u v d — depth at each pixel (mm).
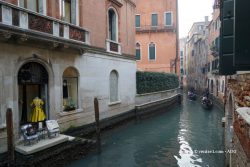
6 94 7770
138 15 29656
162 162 8820
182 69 65562
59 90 10047
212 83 28156
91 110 12086
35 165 6887
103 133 12688
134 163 8672
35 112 8820
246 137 3311
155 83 21000
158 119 17344
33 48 8766
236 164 4895
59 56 10047
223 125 9773
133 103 16875
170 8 28938
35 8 9234
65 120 10336
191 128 14461
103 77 13227
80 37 10914
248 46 1723
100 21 13016
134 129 14219
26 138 7598
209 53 30375
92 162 8680
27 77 8828
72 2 11188
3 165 7090
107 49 13688
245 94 3871
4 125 7609
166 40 29016
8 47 7828
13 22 7660
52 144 7961
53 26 9305
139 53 29688
